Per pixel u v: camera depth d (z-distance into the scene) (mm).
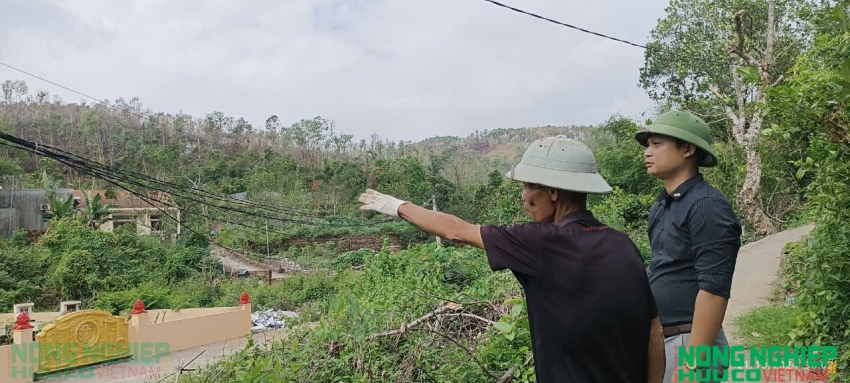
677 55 21578
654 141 2865
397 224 37125
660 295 2775
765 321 6867
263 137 79250
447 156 73188
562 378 2010
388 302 5305
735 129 19891
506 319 4211
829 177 4695
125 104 74188
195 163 59031
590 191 2088
